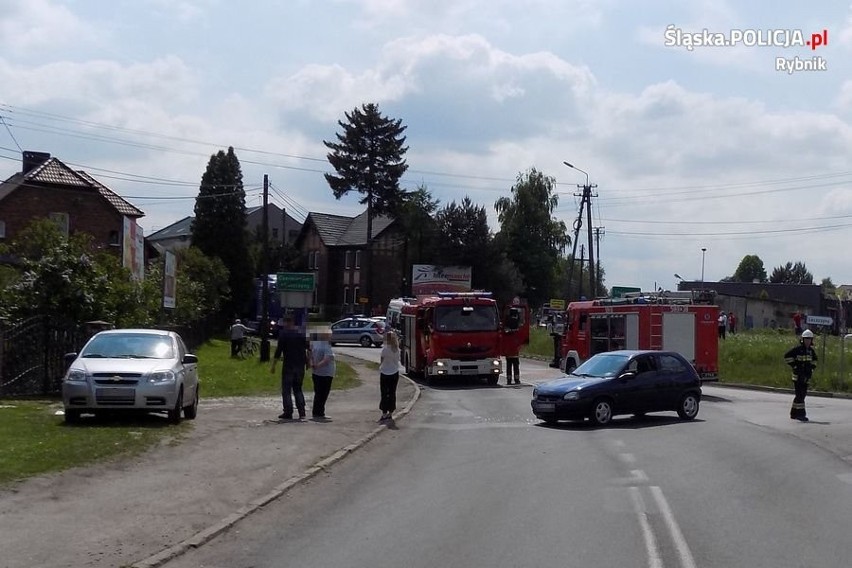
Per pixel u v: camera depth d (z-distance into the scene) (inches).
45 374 841.5
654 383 788.0
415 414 849.5
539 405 764.6
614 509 398.9
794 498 429.4
